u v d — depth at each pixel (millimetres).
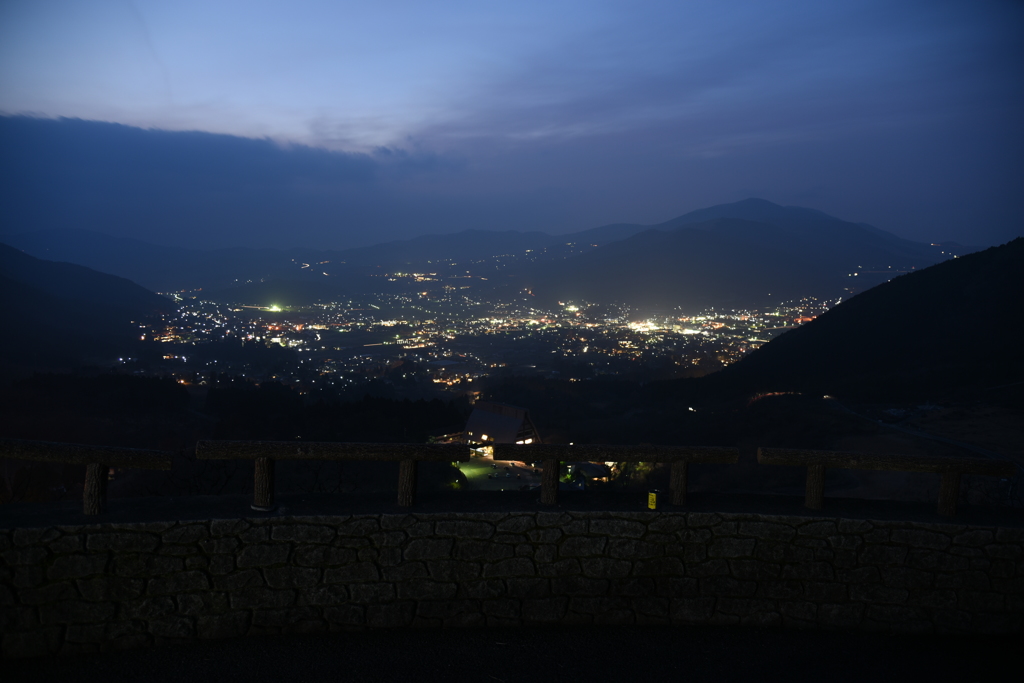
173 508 3627
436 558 3711
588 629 3764
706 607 3865
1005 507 4203
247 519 3531
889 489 17031
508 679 3229
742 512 3900
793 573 3885
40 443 3430
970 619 3859
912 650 3686
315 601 3602
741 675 3361
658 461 3988
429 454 3816
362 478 14133
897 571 3883
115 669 3221
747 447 26375
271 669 3246
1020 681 3396
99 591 3377
